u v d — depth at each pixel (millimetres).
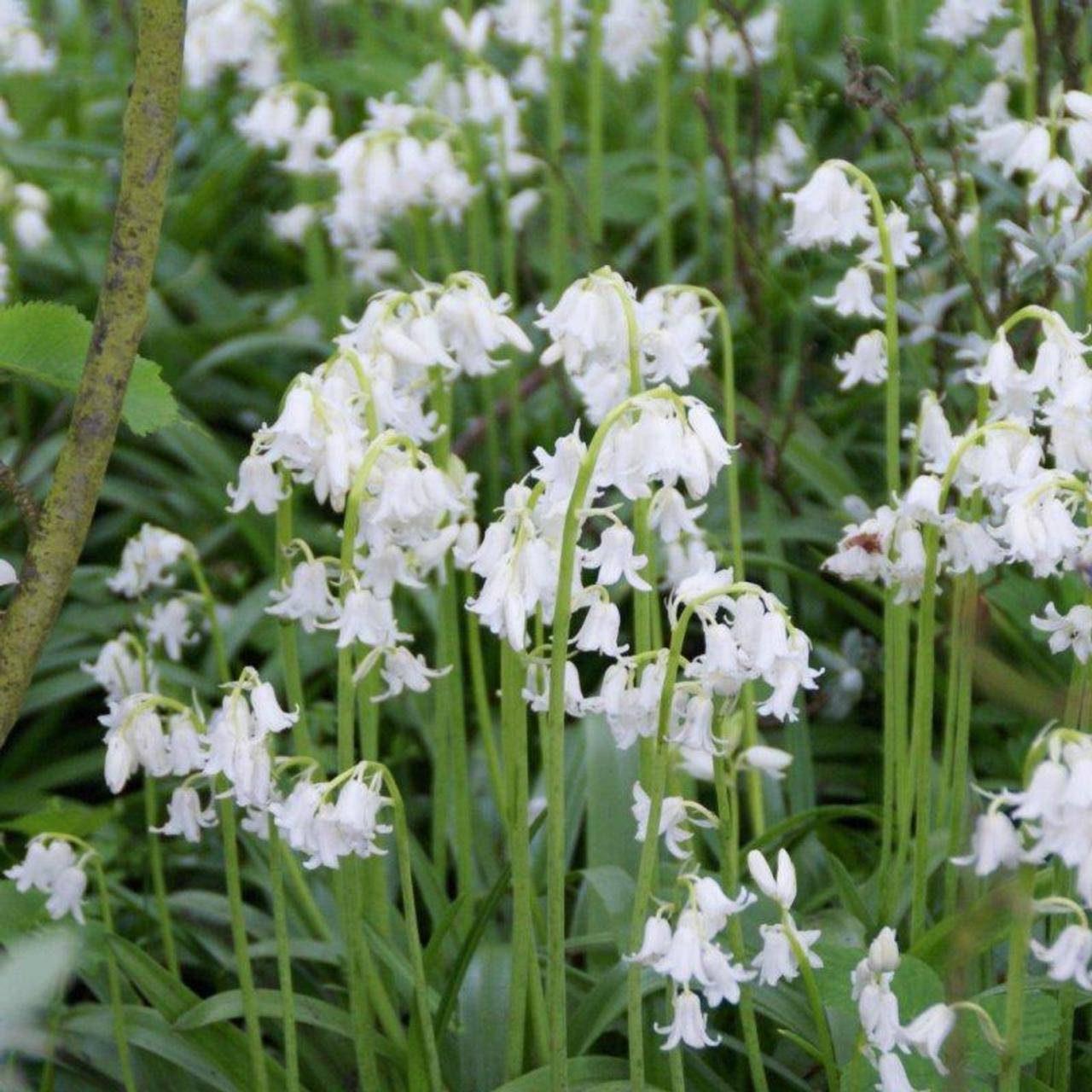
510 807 3400
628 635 5297
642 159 7250
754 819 3975
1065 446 3199
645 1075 3328
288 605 3301
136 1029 3475
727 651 2734
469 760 4980
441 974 3740
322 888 4223
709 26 6141
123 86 7953
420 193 5098
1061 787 2242
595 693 5285
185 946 4230
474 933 3301
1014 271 4129
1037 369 3217
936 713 4816
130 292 2646
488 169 6219
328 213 6195
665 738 2744
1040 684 4473
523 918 3205
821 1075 3521
